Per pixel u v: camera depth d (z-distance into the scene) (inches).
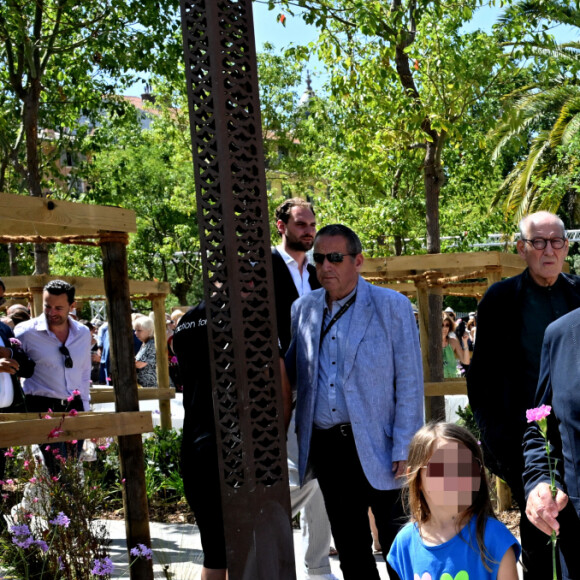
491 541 101.9
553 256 146.8
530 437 127.8
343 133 355.6
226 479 126.0
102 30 440.1
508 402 150.6
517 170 847.7
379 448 152.6
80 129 537.0
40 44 438.6
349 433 155.2
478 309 155.6
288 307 194.4
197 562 219.3
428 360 290.7
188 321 163.9
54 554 181.0
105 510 280.2
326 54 334.6
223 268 125.4
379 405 153.7
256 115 127.0
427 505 105.7
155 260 1435.8
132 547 187.9
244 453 124.5
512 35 313.6
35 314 314.0
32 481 193.8
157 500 300.2
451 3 323.0
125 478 188.4
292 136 1039.6
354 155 345.1
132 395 188.9
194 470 158.9
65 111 512.7
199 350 161.3
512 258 268.4
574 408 113.9
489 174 462.3
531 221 149.3
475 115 348.8
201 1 125.8
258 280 126.6
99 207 182.4
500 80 334.3
